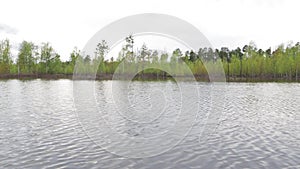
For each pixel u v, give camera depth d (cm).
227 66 9119
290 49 10019
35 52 10319
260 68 9244
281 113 2292
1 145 1295
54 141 1370
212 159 1115
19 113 2225
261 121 1920
